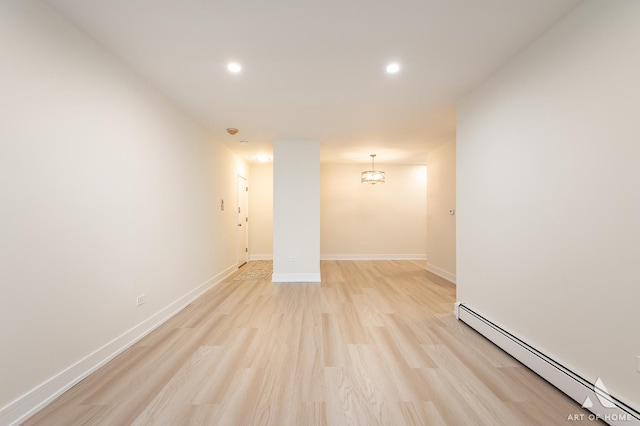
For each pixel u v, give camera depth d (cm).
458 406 166
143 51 228
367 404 168
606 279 156
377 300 384
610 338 154
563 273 184
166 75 267
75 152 194
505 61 241
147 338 262
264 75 268
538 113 206
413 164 753
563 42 186
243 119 386
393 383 190
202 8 181
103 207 220
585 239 169
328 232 750
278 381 192
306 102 329
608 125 156
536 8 179
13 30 155
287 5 179
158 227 296
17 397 154
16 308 155
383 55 235
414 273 571
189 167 370
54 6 178
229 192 552
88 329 203
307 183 494
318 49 227
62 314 182
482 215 274
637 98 142
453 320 309
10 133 153
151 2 175
